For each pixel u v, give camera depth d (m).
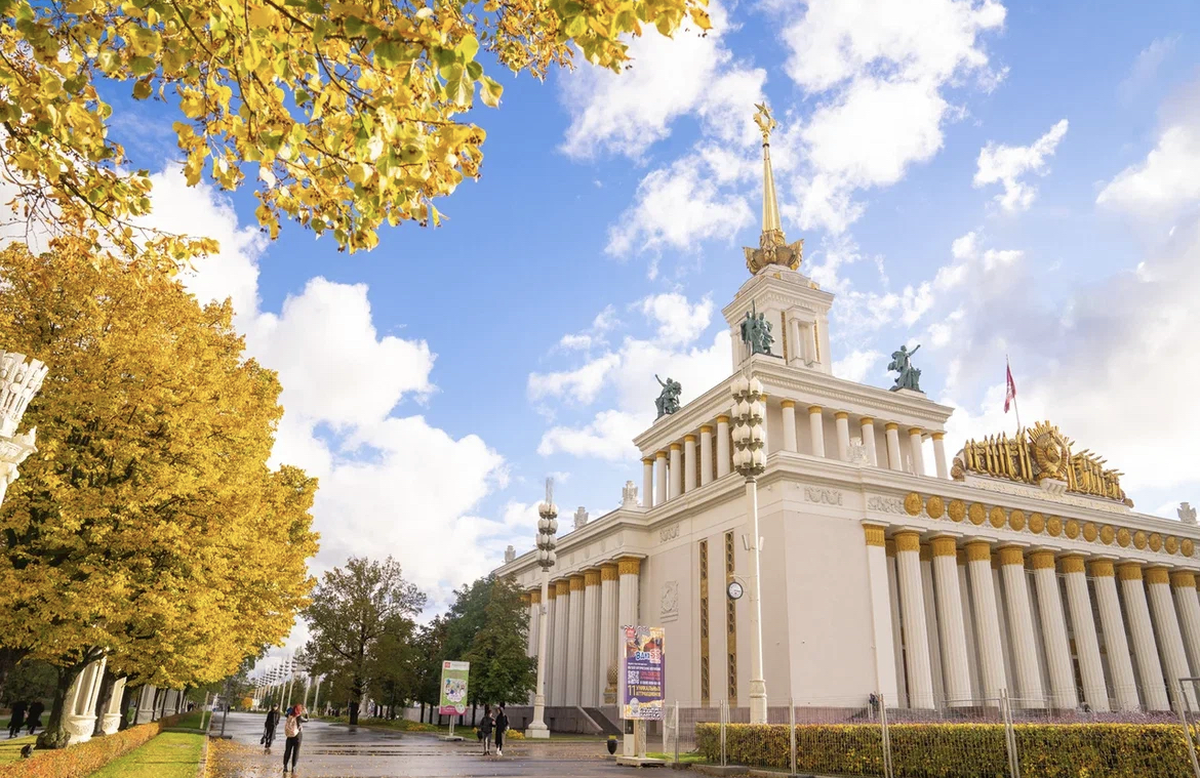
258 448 24.50
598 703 59.09
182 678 26.27
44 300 19.38
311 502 35.34
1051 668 52.09
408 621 66.06
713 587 51.59
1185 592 61.09
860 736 23.09
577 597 66.31
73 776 16.53
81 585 17.25
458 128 6.98
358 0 6.30
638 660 30.42
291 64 7.28
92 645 19.89
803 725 25.14
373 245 8.59
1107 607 56.31
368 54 7.30
